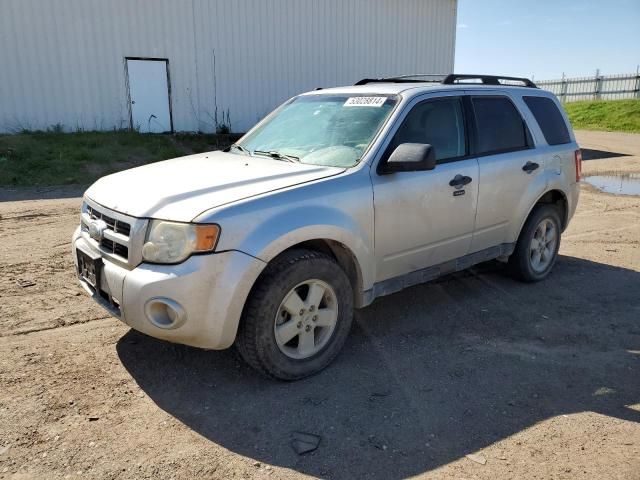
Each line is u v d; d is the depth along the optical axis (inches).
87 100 603.5
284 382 139.6
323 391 135.7
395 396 134.0
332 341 146.1
